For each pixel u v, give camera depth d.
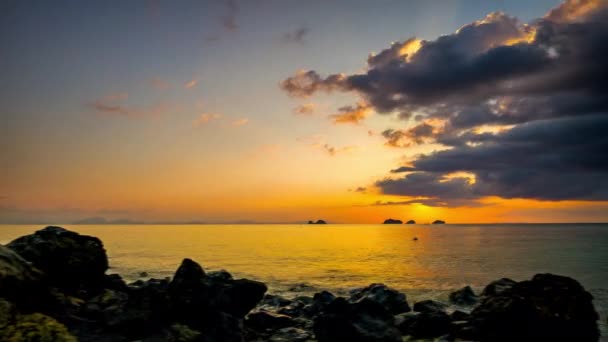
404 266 66.12
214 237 194.88
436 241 157.50
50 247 22.66
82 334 16.89
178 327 17.97
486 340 20.34
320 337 20.88
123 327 17.41
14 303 14.54
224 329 18.89
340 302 22.08
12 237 135.38
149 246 116.50
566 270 58.97
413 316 23.55
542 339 19.66
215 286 20.70
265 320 23.83
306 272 57.75
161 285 24.12
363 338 19.55
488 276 53.56
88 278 23.66
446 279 50.72
